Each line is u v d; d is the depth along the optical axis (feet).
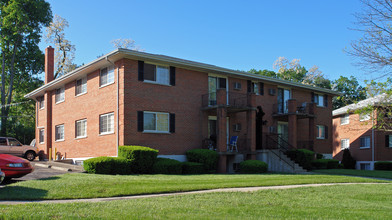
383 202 35.78
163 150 69.15
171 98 71.56
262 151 78.64
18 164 43.93
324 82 186.09
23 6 120.37
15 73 130.62
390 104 54.19
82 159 76.74
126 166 58.54
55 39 158.71
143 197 34.63
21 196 33.14
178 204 30.50
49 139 92.27
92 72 75.66
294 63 193.47
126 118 64.64
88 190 37.11
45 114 93.25
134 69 66.74
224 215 26.30
